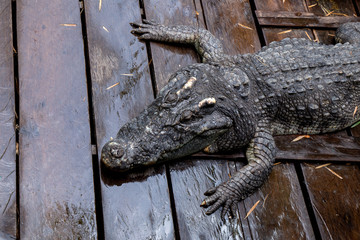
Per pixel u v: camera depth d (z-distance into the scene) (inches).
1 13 101.1
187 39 110.7
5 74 93.1
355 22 127.5
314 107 103.0
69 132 89.3
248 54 107.0
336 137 108.6
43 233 77.0
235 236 86.1
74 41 102.6
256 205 91.7
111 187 84.7
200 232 84.5
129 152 84.2
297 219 91.9
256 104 98.9
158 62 106.4
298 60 106.3
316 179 98.8
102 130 91.2
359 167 103.7
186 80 91.1
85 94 95.6
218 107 91.7
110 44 104.7
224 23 120.0
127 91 98.4
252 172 92.5
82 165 85.9
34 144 86.0
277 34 123.1
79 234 78.6
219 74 97.4
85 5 109.1
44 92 93.3
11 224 75.9
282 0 131.3
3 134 85.3
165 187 87.8
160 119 87.0
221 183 91.9
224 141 95.2
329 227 92.4
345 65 109.0
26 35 100.1
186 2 119.7
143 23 111.9
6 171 81.3
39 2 105.9
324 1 136.5
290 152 100.7
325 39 127.0
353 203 97.1
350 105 109.1
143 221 82.7
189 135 87.7
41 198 80.3
